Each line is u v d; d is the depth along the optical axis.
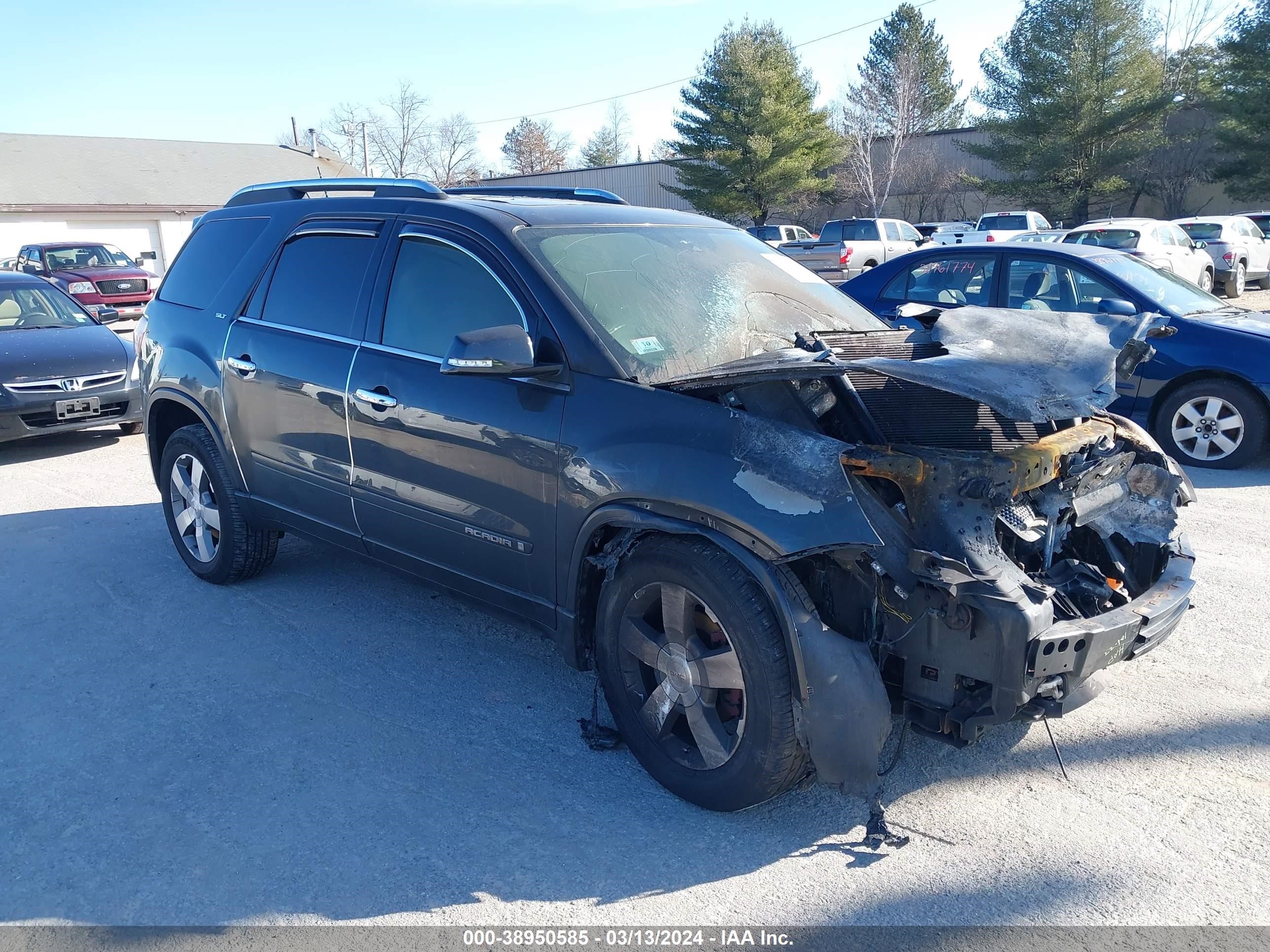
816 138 43.94
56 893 2.84
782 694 2.87
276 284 4.71
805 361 3.08
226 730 3.77
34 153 41.19
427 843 3.04
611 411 3.27
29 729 3.80
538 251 3.72
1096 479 3.49
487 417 3.60
